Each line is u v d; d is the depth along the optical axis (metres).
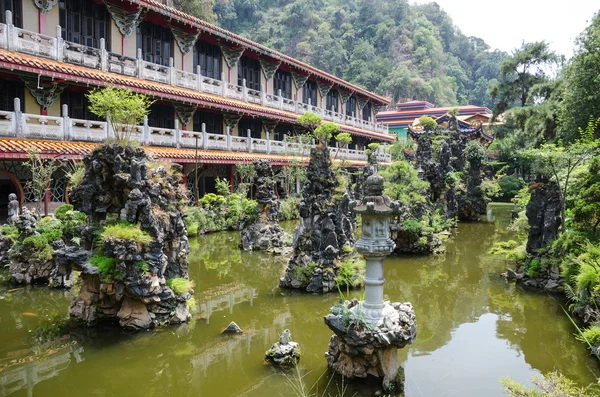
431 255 22.55
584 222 14.63
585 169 16.19
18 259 15.33
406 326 8.93
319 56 96.31
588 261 12.65
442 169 31.31
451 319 13.59
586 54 25.80
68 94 25.16
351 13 113.81
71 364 9.84
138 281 10.89
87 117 26.00
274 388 8.91
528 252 17.31
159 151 25.19
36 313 12.82
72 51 24.05
